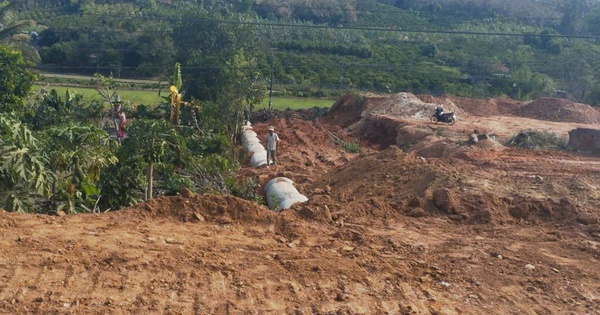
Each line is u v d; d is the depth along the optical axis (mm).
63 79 45281
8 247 7016
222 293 6418
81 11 58719
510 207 9977
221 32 37969
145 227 8055
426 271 7434
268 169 19844
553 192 10961
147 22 55594
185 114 28203
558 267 7781
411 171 13023
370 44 61594
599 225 9312
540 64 54938
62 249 7074
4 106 25016
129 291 6281
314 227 8711
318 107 42969
